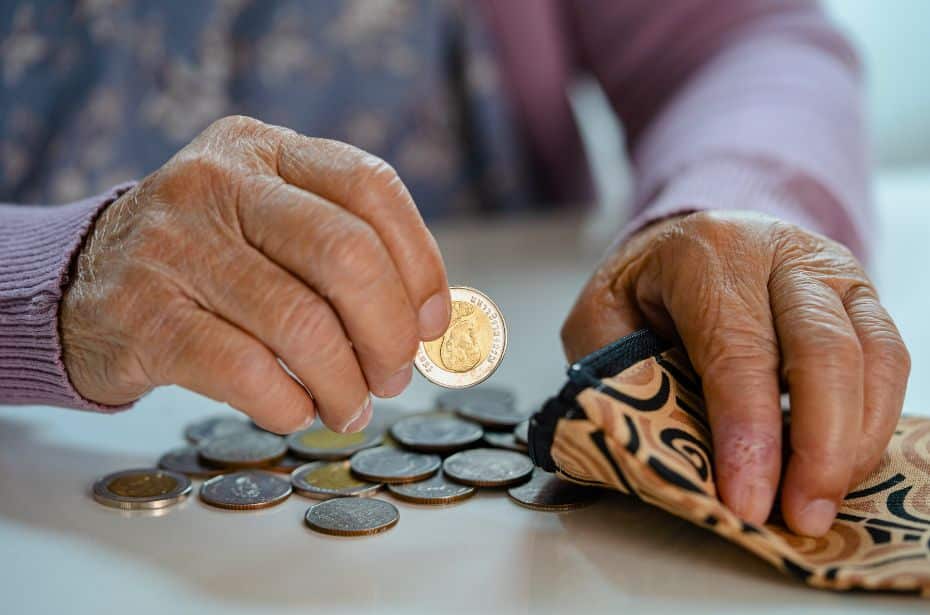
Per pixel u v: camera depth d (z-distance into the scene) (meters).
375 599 0.48
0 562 0.52
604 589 0.49
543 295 1.24
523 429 0.71
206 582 0.49
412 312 0.55
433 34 1.67
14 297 0.63
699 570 0.51
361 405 0.57
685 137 1.20
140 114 1.46
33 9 1.42
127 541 0.55
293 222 0.53
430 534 0.56
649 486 0.49
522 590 0.49
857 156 1.20
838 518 0.54
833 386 0.51
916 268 1.38
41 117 1.43
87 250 0.61
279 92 1.56
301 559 0.52
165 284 0.55
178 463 0.67
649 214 0.81
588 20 1.79
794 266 0.60
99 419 0.79
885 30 2.50
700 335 0.57
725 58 1.48
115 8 1.42
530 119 1.84
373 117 1.64
